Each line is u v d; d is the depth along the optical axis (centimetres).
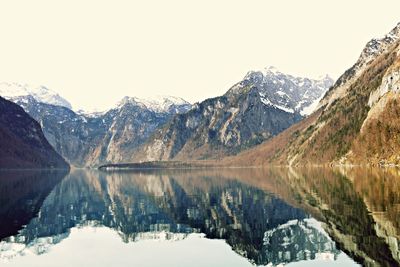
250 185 15038
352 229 5662
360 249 4631
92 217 8175
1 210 8956
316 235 5584
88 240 5938
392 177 13875
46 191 14075
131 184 18762
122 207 9788
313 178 16450
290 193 10994
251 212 8094
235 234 6097
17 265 4681
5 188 14662
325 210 7450
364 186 11156
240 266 4453
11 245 5625
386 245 4706
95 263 4703
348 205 7794
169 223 7288
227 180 19012
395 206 7281
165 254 5038
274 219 7112
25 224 7269
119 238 6056
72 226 7119
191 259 4784
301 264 4338
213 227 6744
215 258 4803
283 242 5372
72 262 4769
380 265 3994
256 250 5078
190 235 6156
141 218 7956
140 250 5275
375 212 6794
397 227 5597
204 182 18275
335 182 13450
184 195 12325
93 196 12600
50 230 6731
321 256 4538
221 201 10256
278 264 4441
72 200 11338
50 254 5138
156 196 12344
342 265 4153
